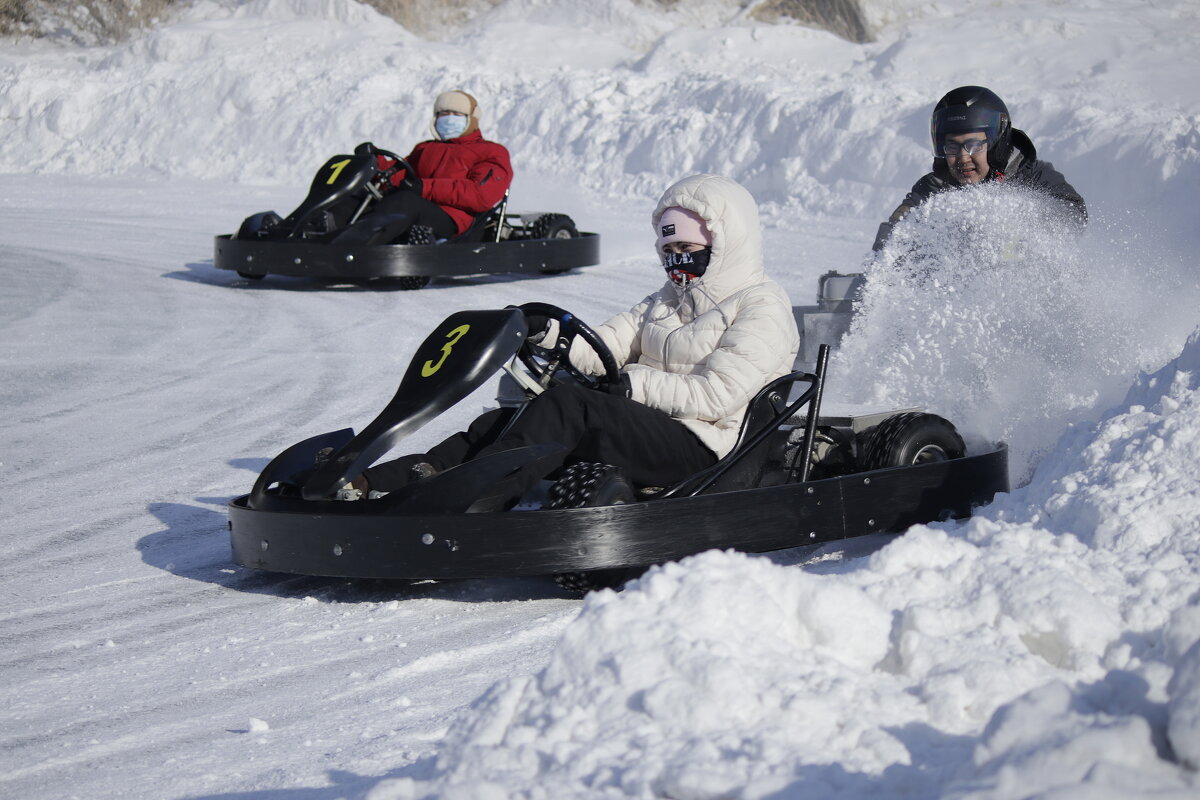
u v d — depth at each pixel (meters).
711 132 27.14
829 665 4.09
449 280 18.14
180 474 9.24
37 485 9.01
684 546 6.18
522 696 4.05
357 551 6.18
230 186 30.39
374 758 4.45
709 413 6.80
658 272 18.64
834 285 9.59
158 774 4.48
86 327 14.81
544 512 5.98
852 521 6.70
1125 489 5.59
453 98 17.36
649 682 3.86
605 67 35.25
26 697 5.35
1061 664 4.23
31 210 26.23
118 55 38.41
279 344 13.88
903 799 3.31
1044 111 22.45
